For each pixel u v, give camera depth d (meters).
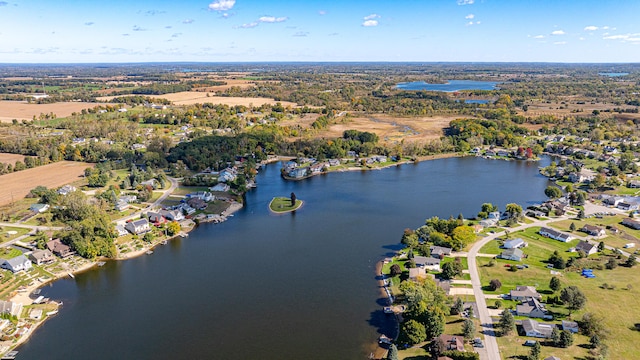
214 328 122.50
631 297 129.12
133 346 115.19
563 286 136.12
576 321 117.94
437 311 115.88
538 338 112.25
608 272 144.88
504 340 111.62
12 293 138.88
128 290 143.12
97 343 116.44
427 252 158.75
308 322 124.56
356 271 153.38
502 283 139.75
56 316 128.75
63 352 112.94
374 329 120.81
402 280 144.38
